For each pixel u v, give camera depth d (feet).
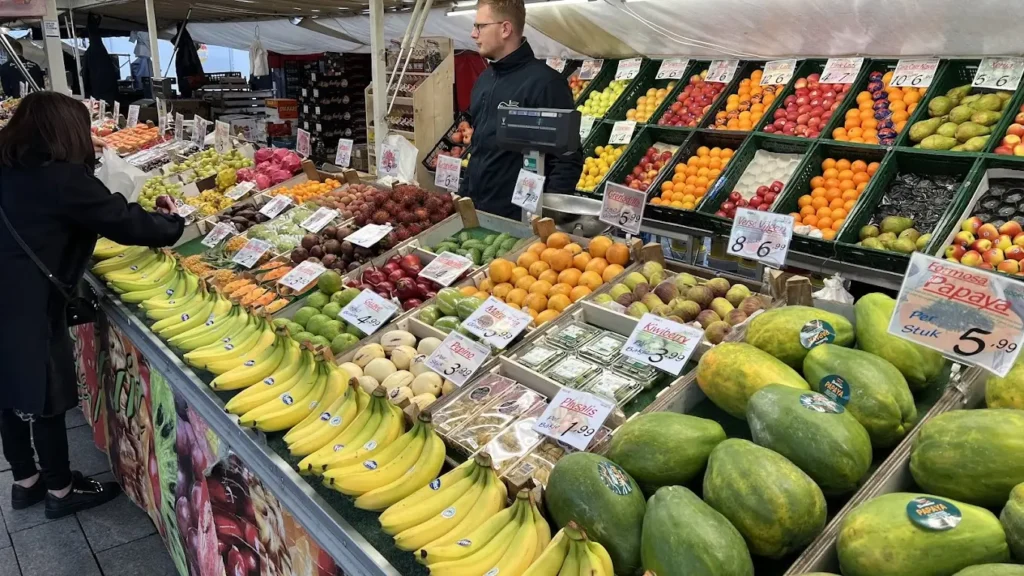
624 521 4.66
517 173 12.94
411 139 21.42
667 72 19.49
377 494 5.57
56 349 10.25
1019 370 4.81
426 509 5.32
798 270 13.33
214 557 8.36
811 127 15.15
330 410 6.79
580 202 10.32
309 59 37.17
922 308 5.09
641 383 6.77
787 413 4.75
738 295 7.75
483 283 9.46
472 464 5.68
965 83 14.48
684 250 15.25
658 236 15.78
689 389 6.15
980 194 12.32
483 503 5.24
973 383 5.33
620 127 18.49
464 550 4.79
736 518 4.38
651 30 18.22
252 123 36.96
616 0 16.80
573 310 8.20
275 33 36.42
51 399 10.29
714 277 8.54
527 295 8.85
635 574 4.66
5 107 31.94
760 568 4.58
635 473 5.14
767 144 15.58
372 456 6.06
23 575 10.46
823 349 5.44
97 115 29.91
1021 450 4.11
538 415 6.57
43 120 9.52
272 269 11.33
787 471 4.41
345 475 5.71
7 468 13.38
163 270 11.47
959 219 11.92
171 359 8.64
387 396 6.66
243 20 36.17
